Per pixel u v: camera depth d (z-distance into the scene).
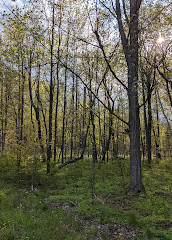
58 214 5.91
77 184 9.59
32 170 10.20
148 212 5.96
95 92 13.30
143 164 15.22
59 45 12.83
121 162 15.21
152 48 8.66
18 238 4.59
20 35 11.09
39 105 14.76
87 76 13.57
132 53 8.47
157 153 18.62
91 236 4.82
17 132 12.51
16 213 5.73
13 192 8.13
